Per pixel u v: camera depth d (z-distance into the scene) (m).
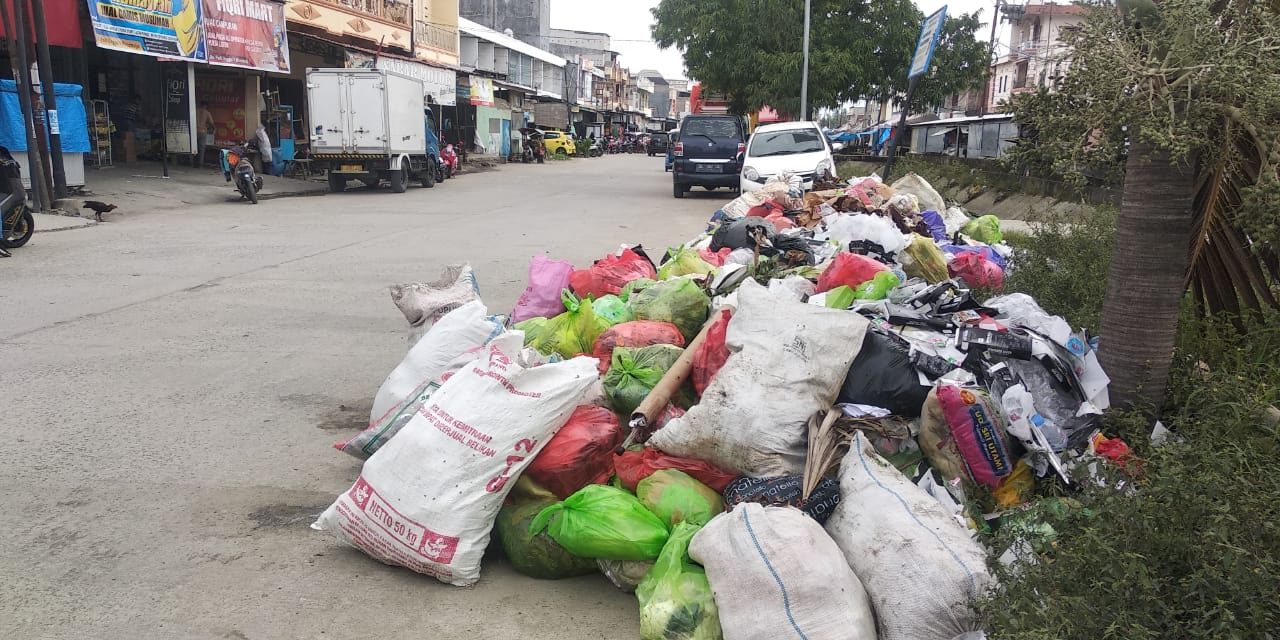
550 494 3.47
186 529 3.69
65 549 3.50
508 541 3.36
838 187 11.44
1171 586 2.33
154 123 22.69
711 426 3.35
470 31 43.22
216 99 24.06
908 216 9.08
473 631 3.00
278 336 6.90
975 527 3.11
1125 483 2.99
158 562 3.42
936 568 2.65
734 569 2.70
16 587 3.21
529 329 4.88
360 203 18.45
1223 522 2.31
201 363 6.12
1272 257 4.09
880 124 46.31
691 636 2.76
